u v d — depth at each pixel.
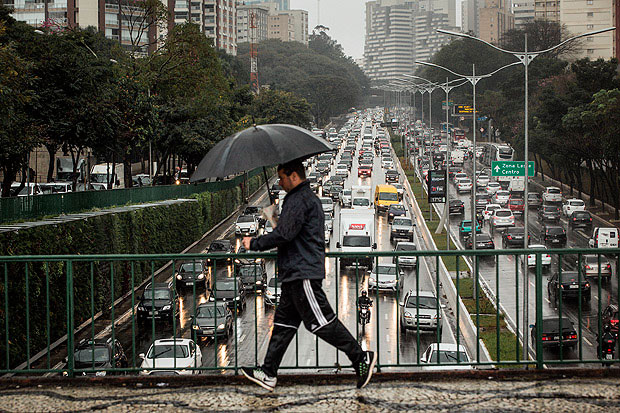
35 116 42.53
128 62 53.34
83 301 29.75
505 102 113.75
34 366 23.77
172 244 48.66
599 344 8.16
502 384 7.62
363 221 45.56
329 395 7.31
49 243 26.61
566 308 32.94
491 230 61.19
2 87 30.64
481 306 32.53
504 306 34.12
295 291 6.79
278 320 7.14
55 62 42.66
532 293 37.22
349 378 7.71
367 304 28.39
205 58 62.28
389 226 63.31
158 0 57.84
